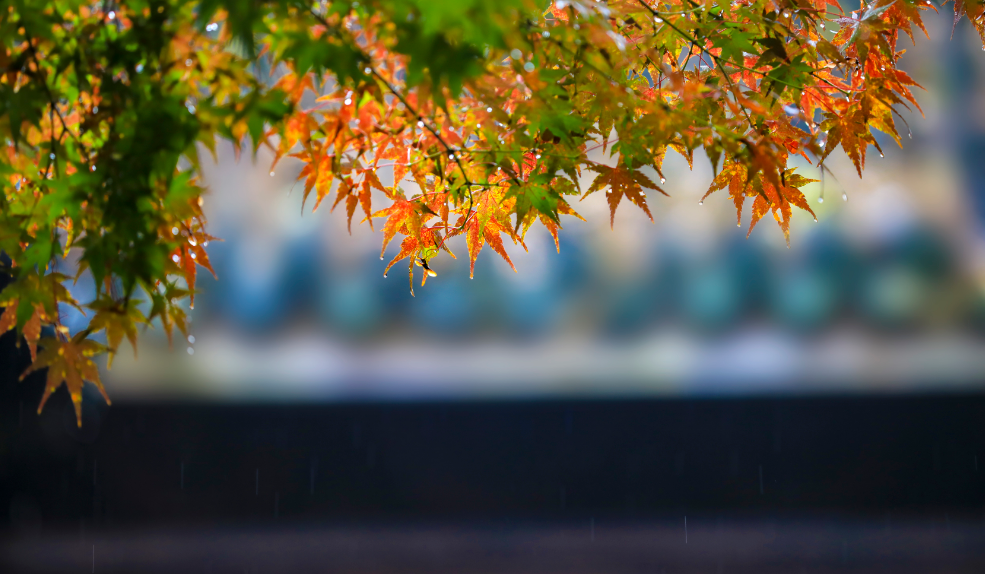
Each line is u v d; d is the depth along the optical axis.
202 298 7.98
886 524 7.05
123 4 1.43
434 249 1.97
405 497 7.56
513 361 7.81
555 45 1.65
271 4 1.34
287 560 6.32
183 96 1.44
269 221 8.06
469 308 8.03
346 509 7.53
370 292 8.05
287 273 8.06
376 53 1.50
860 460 7.46
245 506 7.52
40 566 6.22
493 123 1.71
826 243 7.90
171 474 7.54
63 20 1.47
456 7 1.22
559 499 7.54
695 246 7.98
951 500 7.36
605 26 1.53
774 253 7.93
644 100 1.70
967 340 7.62
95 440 7.55
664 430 7.59
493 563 6.21
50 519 7.41
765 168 1.58
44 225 1.66
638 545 6.58
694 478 7.53
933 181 7.79
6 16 1.45
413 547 6.63
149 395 7.61
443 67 1.32
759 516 7.36
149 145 1.38
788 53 1.97
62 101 1.62
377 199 7.98
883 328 7.73
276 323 8.02
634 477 7.54
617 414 7.61
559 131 1.69
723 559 6.21
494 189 1.90
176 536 7.04
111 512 7.46
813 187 7.86
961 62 7.43
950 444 7.40
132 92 1.43
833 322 7.79
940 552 6.26
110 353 1.62
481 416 7.62
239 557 6.43
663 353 7.77
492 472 7.57
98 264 1.45
